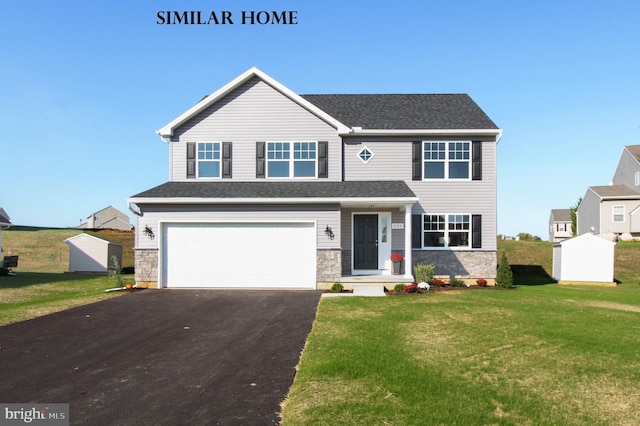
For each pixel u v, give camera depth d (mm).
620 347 8430
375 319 10664
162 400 6082
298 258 15812
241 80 17578
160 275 15797
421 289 15445
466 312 11531
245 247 15875
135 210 15812
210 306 12547
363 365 7160
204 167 17750
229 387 6551
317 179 17656
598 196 38438
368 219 17672
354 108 20156
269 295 14344
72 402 6031
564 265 20578
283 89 17609
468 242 17922
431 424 5215
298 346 8633
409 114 19328
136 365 7574
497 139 17844
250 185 17125
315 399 5898
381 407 5633
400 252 17562
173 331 9852
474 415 5469
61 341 9078
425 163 18078
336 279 15625
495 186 17969
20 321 10781
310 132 17750
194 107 17516
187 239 15945
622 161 41219
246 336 9391
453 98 21250
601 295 16031
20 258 32938
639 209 36594
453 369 7148
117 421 5441
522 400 5977
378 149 18109
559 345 8539
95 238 26391
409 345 8422
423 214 17938
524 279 22891
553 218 63531
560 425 5312
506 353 8016
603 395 6230
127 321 10805
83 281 20312
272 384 6668
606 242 20312
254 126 17766
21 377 7008
